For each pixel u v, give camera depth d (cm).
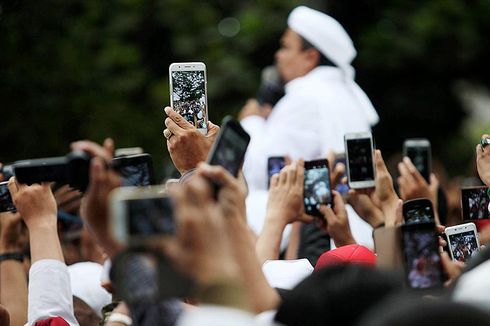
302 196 1021
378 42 2284
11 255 1065
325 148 1455
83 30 1878
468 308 558
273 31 2183
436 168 1792
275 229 1007
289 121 1468
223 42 2186
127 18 2080
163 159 1941
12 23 1552
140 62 2069
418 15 2314
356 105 1505
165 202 648
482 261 689
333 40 1509
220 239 602
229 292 595
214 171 637
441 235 912
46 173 888
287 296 647
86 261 1136
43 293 885
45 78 1611
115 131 1830
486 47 2395
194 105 996
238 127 727
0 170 1059
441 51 2336
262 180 1452
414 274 770
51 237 893
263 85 1719
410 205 909
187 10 2156
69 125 1667
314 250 1146
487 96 2497
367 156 1063
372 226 1067
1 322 955
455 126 2462
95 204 673
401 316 561
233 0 2255
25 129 1582
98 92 1803
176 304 678
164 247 639
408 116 2392
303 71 1520
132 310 665
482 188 1005
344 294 638
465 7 2348
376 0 2305
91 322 1048
